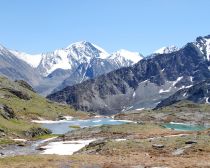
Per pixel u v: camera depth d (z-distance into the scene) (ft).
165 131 516.73
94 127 564.71
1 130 534.78
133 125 561.43
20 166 250.57
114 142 365.40
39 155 306.55
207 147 304.71
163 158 279.69
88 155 310.24
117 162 262.88
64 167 248.73
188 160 263.90
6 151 414.00
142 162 260.21
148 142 350.02
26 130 579.89
